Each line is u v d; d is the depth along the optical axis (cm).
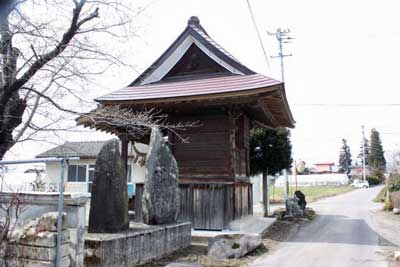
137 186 1034
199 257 704
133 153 1783
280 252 780
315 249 815
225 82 1031
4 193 472
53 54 548
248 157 1231
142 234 638
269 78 985
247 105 1030
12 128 564
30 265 438
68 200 466
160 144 795
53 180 1639
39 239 439
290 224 1242
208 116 1063
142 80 1170
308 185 6197
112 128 843
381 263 679
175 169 809
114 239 558
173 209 782
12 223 473
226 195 962
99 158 652
